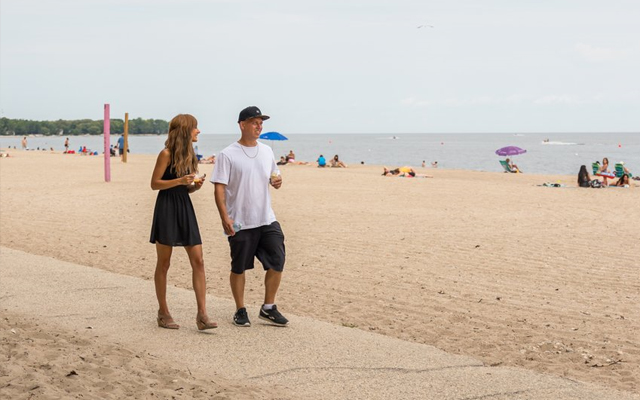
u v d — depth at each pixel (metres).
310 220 15.97
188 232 6.44
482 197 21.84
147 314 7.12
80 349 5.55
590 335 6.82
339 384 5.10
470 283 9.27
